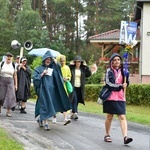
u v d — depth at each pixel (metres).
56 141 7.31
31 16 43.91
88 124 9.93
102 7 49.28
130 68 29.06
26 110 12.43
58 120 10.22
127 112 14.11
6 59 10.38
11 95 10.32
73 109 10.79
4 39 43.91
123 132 7.36
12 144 6.30
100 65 27.77
